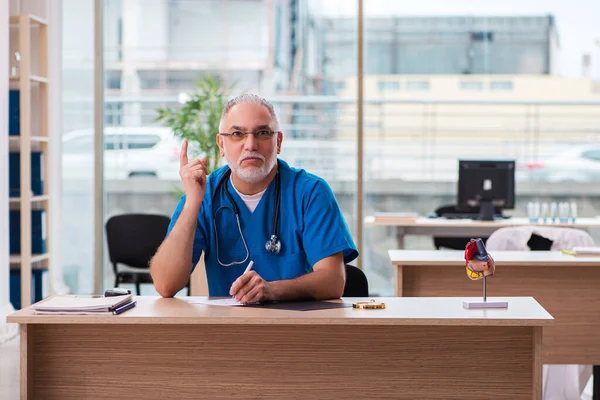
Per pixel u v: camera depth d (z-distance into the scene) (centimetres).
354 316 261
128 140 712
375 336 272
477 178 684
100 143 704
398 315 263
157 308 274
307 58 707
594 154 717
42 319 261
